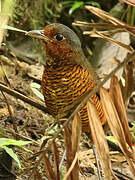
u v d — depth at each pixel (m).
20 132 10.76
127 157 6.03
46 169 6.55
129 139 6.15
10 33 13.47
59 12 16.05
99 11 5.77
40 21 14.30
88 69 9.05
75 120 6.11
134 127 10.99
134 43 14.97
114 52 13.75
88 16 16.36
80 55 8.95
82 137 11.64
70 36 8.84
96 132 6.05
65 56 8.68
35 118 11.48
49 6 15.17
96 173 10.09
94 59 13.98
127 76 6.75
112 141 10.24
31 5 13.62
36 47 14.03
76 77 8.52
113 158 10.84
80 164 10.25
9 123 10.96
